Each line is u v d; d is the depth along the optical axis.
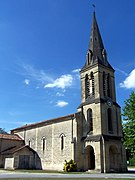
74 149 32.53
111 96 36.25
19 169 35.59
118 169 32.06
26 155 38.47
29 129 43.53
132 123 22.45
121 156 32.84
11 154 37.19
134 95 23.50
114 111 35.25
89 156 33.19
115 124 34.47
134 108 23.05
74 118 34.28
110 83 36.84
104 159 30.19
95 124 32.91
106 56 38.50
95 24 41.56
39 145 39.56
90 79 36.53
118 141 33.19
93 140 31.66
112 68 38.00
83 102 36.28
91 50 38.88
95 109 33.56
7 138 42.41
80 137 33.81
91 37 40.62
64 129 35.38
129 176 22.73
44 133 39.31
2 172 28.19
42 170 33.84
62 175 23.56
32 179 18.23
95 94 34.72
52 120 38.06
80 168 32.22
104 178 19.81
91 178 19.70
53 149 36.34
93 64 36.41
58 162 34.69
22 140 44.06
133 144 22.25
